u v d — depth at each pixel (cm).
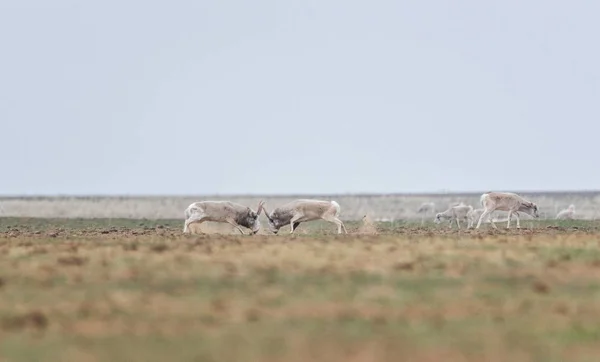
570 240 15450
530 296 9881
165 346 7800
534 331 8338
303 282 10638
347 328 8406
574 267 11744
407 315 8925
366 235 17800
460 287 10369
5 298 9806
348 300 9606
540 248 13800
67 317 8856
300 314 8962
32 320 8694
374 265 11812
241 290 10175
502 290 10219
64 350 7694
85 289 10300
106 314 8981
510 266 11831
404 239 15838
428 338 8050
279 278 10881
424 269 11519
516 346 7825
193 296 9850
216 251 13450
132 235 18600
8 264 12144
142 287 10400
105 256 12838
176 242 15212
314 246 14150
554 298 9775
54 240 16262
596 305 9419
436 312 9062
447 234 18238
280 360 7338
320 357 7412
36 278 10962
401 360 7356
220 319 8775
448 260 12312
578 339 8069
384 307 9281
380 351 7600
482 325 8544
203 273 11231
